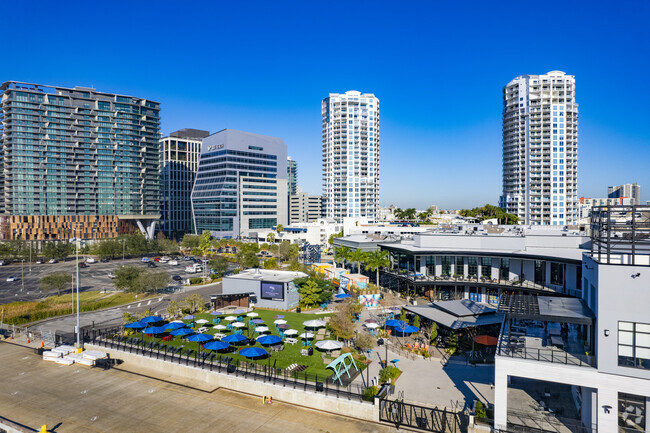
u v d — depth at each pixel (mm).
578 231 82312
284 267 131250
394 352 51531
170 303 76750
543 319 32125
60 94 187000
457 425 34312
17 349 56406
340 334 53656
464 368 46062
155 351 52188
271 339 50281
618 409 28672
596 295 30266
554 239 71875
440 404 37812
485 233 86000
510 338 36250
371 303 73938
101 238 189625
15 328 65312
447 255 77250
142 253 168375
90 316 73250
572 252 67250
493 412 34594
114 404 39562
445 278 75688
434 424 34625
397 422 35156
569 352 33281
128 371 48094
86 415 37344
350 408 37312
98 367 49406
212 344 49906
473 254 73125
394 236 115938
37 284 106812
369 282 91688
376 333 58812
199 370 45375
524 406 36188
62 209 185125
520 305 35969
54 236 181625
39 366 49844
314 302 77062
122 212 199000
